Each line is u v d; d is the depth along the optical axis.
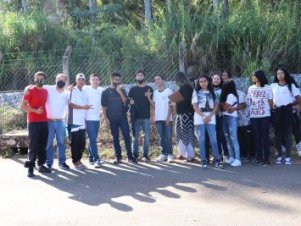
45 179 7.81
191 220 5.41
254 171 7.93
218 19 12.61
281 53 11.94
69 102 8.61
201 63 11.85
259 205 5.93
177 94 8.82
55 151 10.07
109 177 7.83
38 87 8.02
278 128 8.58
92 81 8.91
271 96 8.46
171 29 12.50
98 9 19.89
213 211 5.74
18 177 8.00
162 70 11.99
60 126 8.59
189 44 12.15
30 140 8.01
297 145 8.88
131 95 9.11
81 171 8.41
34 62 13.49
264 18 12.55
